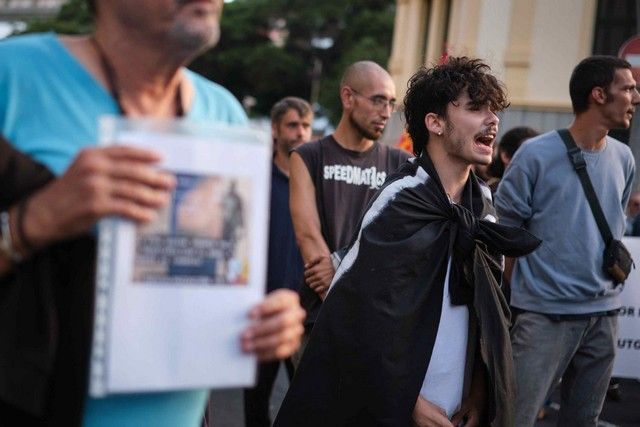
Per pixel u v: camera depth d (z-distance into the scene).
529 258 4.66
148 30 1.84
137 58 1.90
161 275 1.67
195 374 1.71
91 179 1.56
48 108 1.84
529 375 4.61
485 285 3.34
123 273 1.64
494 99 3.49
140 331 1.66
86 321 1.76
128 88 1.92
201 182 1.69
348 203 4.88
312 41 59.50
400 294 3.33
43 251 1.75
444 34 23.73
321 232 4.85
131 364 1.66
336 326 3.40
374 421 3.30
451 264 3.38
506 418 3.35
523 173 4.67
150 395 1.85
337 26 59.53
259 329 1.74
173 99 2.03
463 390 3.40
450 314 3.37
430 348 3.31
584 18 18.06
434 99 3.51
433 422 3.30
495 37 18.47
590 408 4.73
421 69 3.68
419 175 3.45
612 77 4.59
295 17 58.69
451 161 3.53
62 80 1.86
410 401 3.28
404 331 3.30
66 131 1.84
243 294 1.74
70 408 1.77
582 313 4.62
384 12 57.94
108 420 1.82
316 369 3.42
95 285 1.70
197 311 1.70
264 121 2.21
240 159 1.73
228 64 58.50
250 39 59.72
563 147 4.66
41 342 1.73
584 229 4.61
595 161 4.67
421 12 25.50
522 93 18.23
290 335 1.79
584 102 4.66
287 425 3.42
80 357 1.76
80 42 1.93
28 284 1.74
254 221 1.75
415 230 3.37
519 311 4.75
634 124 8.05
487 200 3.62
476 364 3.39
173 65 1.92
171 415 1.89
